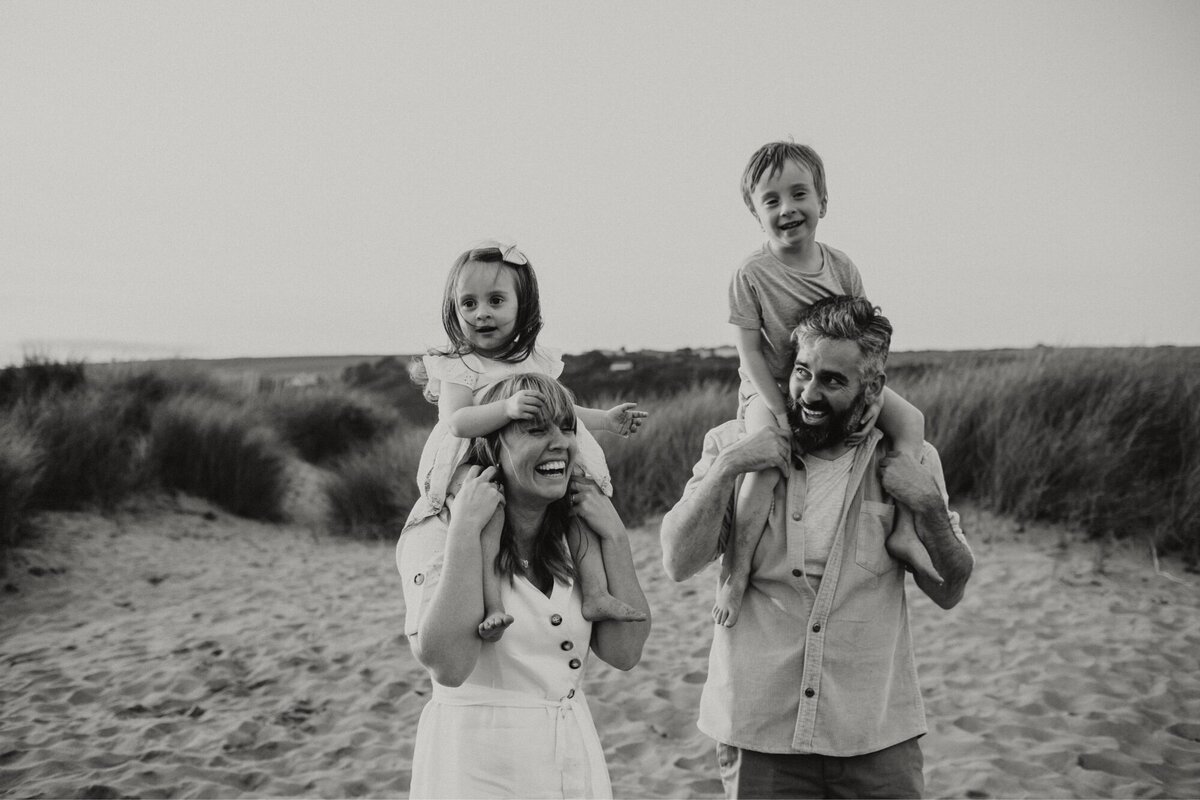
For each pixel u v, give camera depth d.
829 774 2.40
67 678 5.88
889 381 11.04
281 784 4.44
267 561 9.38
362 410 16.20
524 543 2.22
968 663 5.79
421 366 2.73
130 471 10.79
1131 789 4.09
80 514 9.82
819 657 2.38
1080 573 7.41
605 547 2.27
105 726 5.12
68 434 10.35
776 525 2.47
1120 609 6.70
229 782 4.46
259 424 14.01
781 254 3.05
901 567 2.51
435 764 2.10
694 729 4.98
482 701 2.11
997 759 4.42
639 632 2.27
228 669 6.04
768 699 2.41
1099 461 8.55
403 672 5.91
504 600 2.15
